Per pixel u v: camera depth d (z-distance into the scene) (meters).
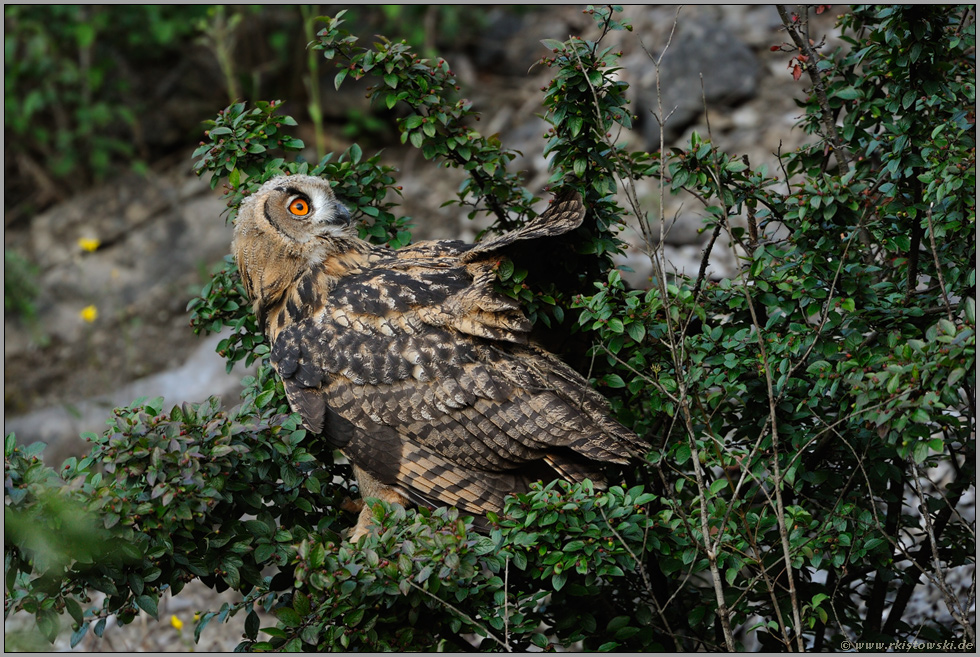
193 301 9.05
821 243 7.83
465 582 7.00
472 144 8.59
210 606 11.96
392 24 20.14
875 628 8.47
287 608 6.86
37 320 18.11
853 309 7.30
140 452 6.73
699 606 7.64
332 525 8.48
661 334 7.82
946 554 8.27
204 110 20.36
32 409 16.92
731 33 18.03
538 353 8.05
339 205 8.59
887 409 6.28
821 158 9.05
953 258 7.84
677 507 7.24
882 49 8.14
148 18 19.47
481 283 7.97
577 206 7.64
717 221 8.08
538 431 7.57
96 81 18.89
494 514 7.08
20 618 9.50
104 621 7.14
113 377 17.12
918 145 7.73
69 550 6.55
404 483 7.82
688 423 6.98
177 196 19.25
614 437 7.50
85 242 15.72
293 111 20.08
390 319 8.00
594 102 7.87
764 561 7.55
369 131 19.98
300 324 8.29
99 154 19.19
